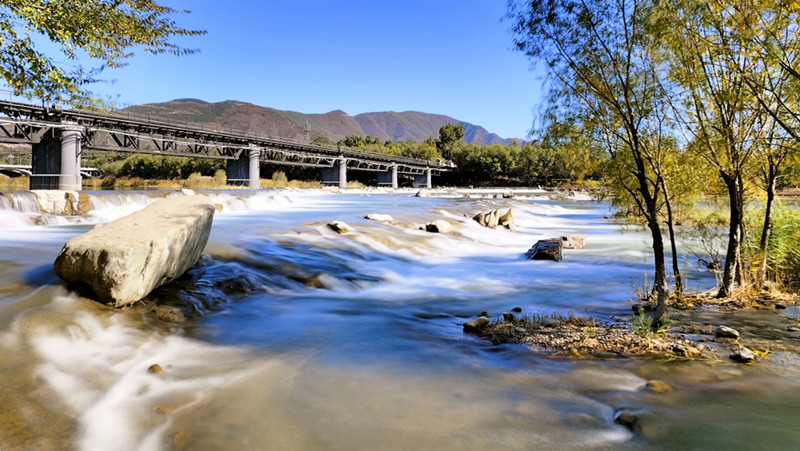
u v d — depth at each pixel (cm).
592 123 816
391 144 14275
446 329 765
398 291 1077
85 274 679
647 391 506
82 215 2050
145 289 734
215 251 1103
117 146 4741
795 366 573
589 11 747
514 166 10838
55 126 3847
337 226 1684
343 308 886
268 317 797
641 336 693
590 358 612
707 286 1134
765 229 969
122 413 453
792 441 400
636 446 400
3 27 812
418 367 589
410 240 1756
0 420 412
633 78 782
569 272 1335
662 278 769
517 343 680
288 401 489
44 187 4034
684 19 714
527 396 502
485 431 429
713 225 1395
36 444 393
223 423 441
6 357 508
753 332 720
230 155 6272
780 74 689
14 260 939
